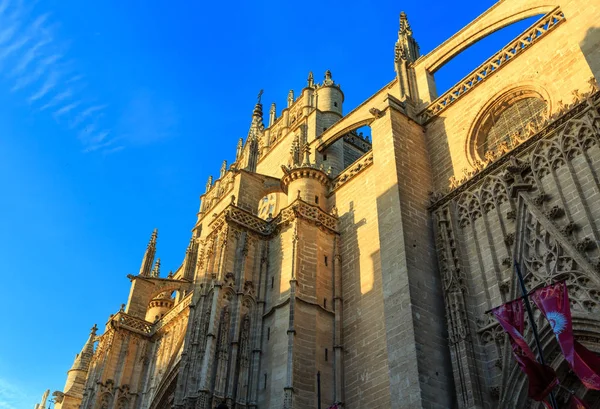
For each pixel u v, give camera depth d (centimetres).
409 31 4184
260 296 3369
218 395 2897
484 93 3136
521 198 2486
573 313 2098
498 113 3070
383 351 2797
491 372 2314
